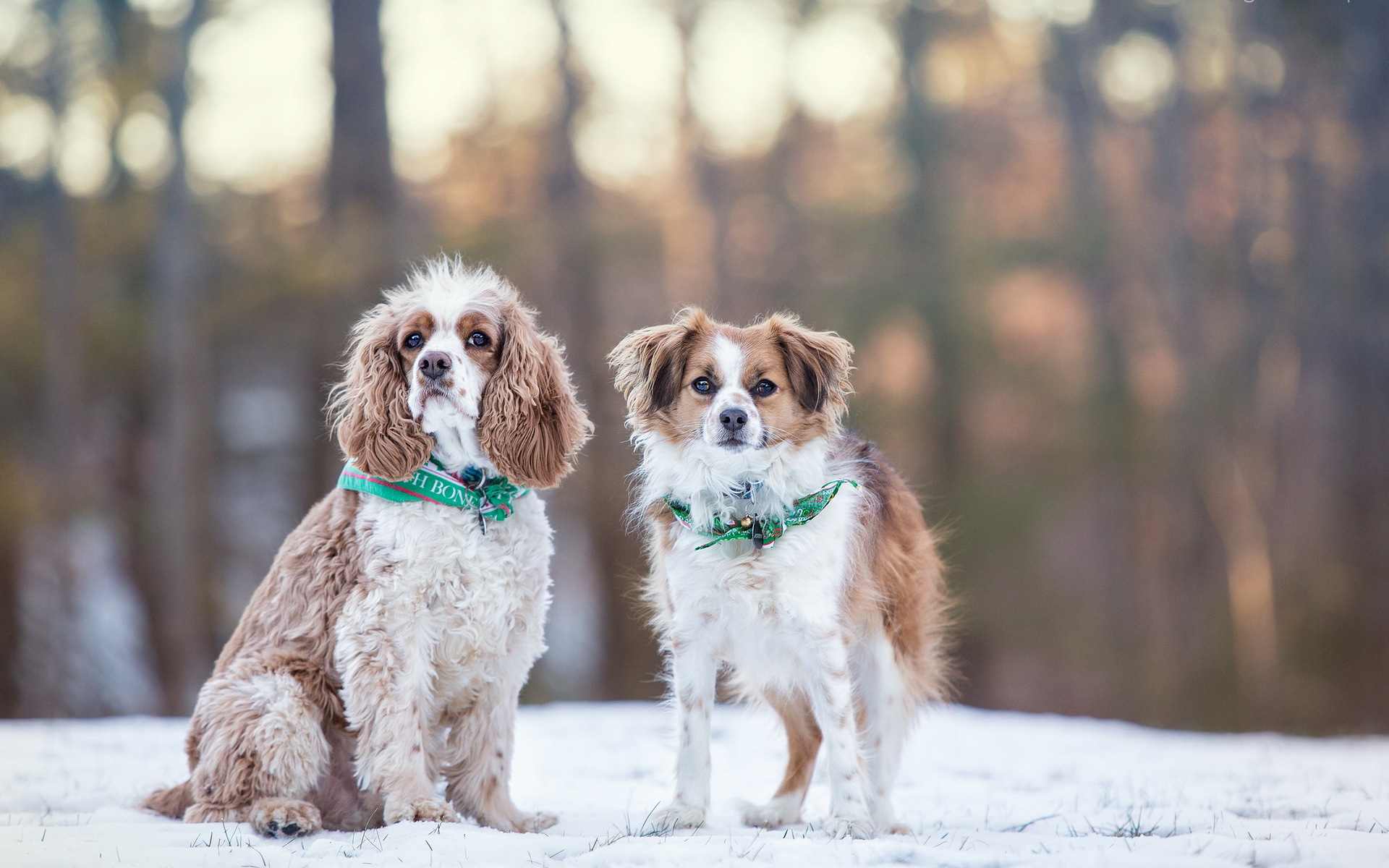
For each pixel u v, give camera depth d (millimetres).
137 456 20750
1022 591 21406
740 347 4961
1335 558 21969
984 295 21812
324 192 19406
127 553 20344
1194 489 21672
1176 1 22578
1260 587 21578
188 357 18891
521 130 21547
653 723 9008
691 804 4785
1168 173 22531
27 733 8352
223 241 19703
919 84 22281
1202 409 21688
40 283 20078
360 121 18422
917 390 22125
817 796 5871
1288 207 22812
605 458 20562
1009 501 21406
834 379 5066
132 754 7242
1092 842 4316
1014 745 8289
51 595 19359
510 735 5105
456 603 4816
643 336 5203
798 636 4746
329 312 19312
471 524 4863
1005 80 23172
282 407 21312
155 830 4504
